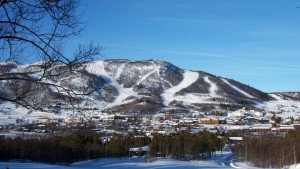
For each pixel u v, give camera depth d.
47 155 79.81
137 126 168.12
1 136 83.69
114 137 106.19
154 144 101.12
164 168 67.69
